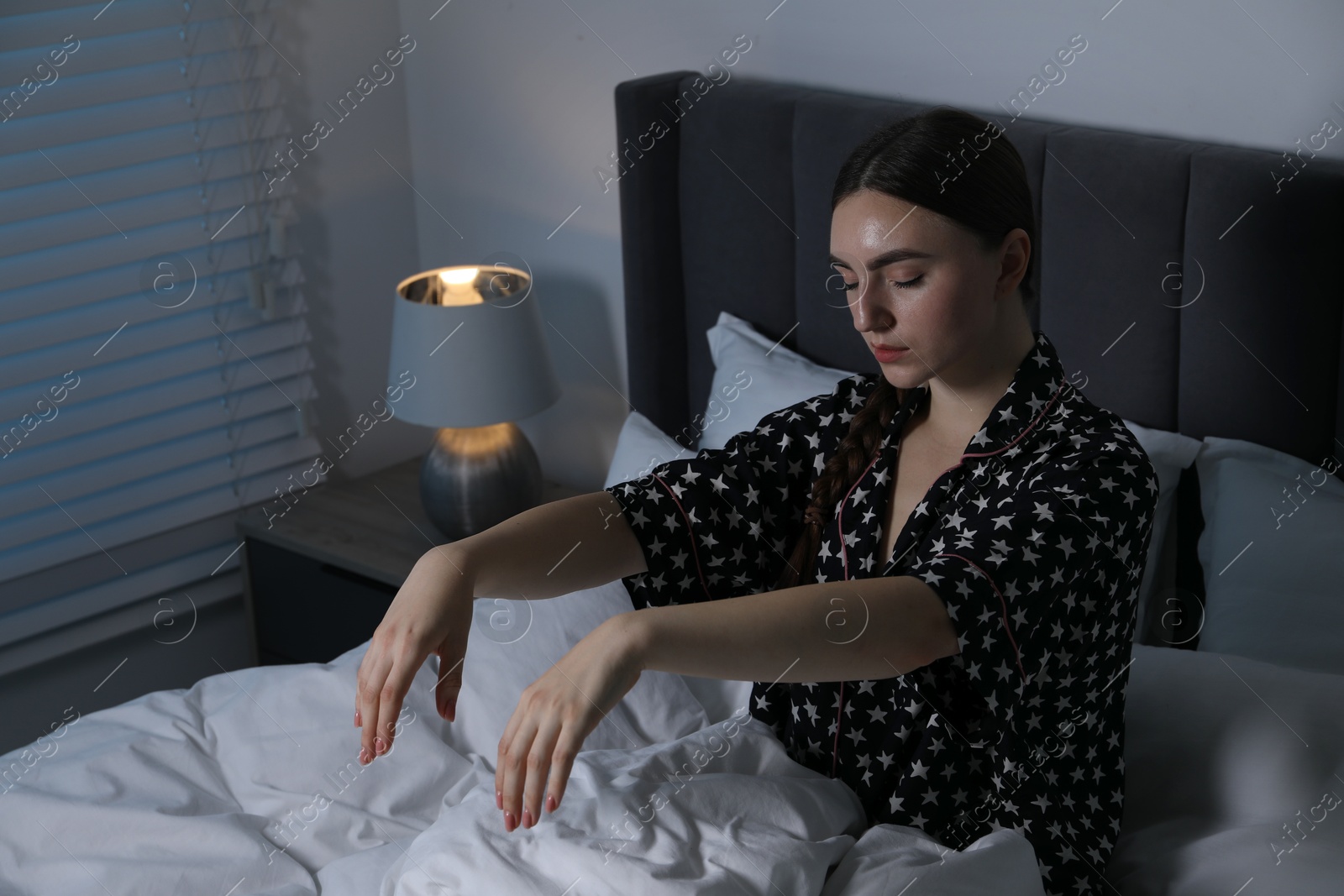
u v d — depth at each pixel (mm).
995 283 997
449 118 2396
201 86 2135
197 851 1181
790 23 1827
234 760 1316
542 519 1049
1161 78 1477
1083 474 977
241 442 2303
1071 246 1539
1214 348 1448
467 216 2445
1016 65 1602
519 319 2047
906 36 1698
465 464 2092
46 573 2115
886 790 1094
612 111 2115
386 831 1258
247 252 2252
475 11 2264
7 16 1907
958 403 1083
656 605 1138
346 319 2479
